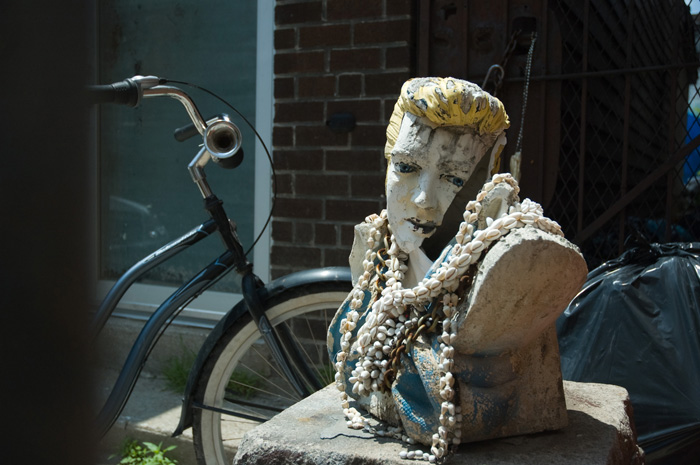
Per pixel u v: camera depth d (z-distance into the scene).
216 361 2.18
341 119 3.04
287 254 3.25
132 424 2.85
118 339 3.62
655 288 1.92
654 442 1.82
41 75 0.93
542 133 2.77
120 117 3.93
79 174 0.98
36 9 0.91
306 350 3.12
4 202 0.91
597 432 1.40
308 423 1.49
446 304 1.30
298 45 3.15
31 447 0.96
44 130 0.93
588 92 2.87
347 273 2.09
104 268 4.06
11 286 0.93
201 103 3.70
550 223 1.25
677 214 3.03
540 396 1.37
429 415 1.32
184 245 2.18
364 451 1.33
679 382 1.82
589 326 1.98
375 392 1.49
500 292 1.18
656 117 2.92
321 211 3.15
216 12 3.62
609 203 2.91
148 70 3.82
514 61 2.81
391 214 1.42
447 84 1.32
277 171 3.24
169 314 2.16
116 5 3.86
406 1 2.92
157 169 3.88
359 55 3.02
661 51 3.03
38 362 0.96
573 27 2.83
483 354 1.29
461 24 2.87
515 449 1.32
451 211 1.44
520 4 2.79
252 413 2.46
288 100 3.20
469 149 1.34
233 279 3.62
